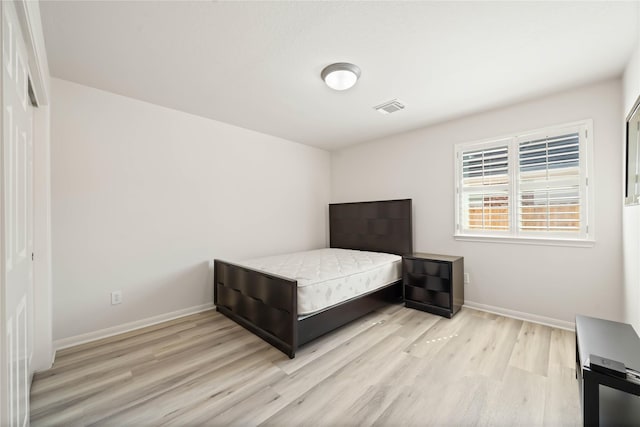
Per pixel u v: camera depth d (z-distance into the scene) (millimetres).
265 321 2441
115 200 2615
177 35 1795
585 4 1536
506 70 2234
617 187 2375
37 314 1966
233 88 2525
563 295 2654
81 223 2434
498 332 2562
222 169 3406
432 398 1662
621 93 2336
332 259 3299
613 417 1228
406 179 3844
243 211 3613
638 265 1858
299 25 1707
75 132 2410
